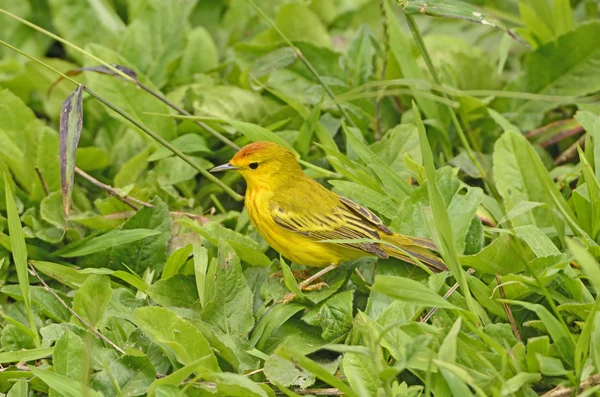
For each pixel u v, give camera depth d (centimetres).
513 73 1410
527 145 960
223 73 1380
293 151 1089
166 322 814
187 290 939
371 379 805
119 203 1098
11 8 1405
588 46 1234
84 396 721
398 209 1006
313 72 1154
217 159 1213
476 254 912
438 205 820
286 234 981
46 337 883
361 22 1521
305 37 1377
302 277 1027
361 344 865
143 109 1212
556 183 1119
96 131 1271
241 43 1312
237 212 1114
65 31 1379
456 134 1246
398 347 806
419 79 1140
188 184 1172
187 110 1241
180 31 1356
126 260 1030
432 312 873
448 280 930
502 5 1570
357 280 968
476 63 1321
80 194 1148
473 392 783
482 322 870
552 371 759
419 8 1002
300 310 933
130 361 828
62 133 920
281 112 1216
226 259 911
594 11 1468
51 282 1017
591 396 757
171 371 858
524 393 771
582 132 1238
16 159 1143
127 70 1127
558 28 1348
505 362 759
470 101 1216
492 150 1252
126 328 910
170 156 1173
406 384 804
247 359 865
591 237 973
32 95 1308
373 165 1048
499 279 886
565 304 847
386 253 920
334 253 973
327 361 871
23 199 1129
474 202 963
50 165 1112
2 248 1027
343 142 1222
